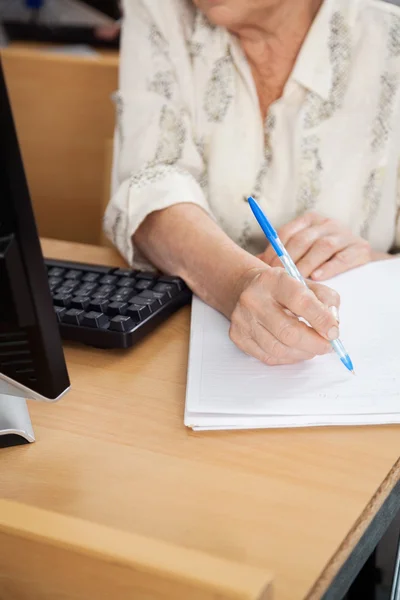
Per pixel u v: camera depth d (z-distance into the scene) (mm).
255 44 1122
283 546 553
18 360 562
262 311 781
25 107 1431
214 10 1047
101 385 770
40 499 609
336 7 1091
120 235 1080
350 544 555
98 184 1440
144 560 400
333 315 767
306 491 611
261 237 1221
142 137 1171
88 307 860
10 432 667
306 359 782
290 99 1145
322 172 1160
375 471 635
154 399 745
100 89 1383
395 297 906
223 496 607
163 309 880
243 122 1182
